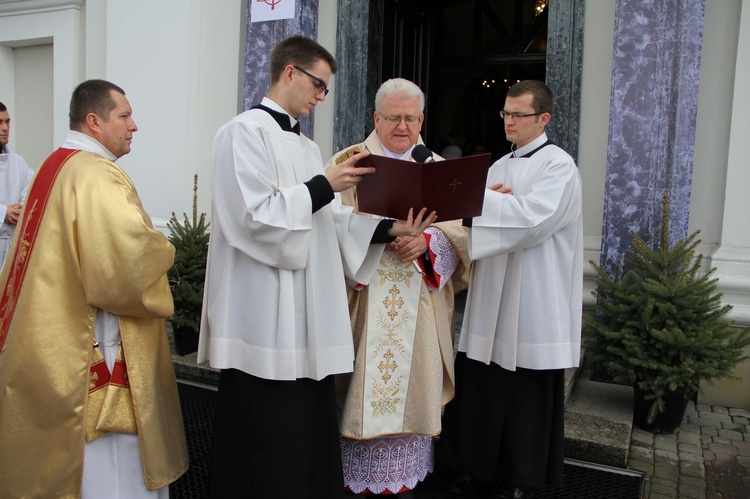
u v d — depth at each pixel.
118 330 2.20
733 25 3.88
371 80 5.08
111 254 2.05
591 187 4.30
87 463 2.14
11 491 2.10
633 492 2.98
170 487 2.96
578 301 2.77
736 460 3.32
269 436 2.21
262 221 2.06
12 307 2.14
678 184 3.87
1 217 4.00
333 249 2.33
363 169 2.16
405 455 2.69
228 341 2.27
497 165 2.87
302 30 4.89
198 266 4.43
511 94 2.73
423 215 2.24
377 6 5.14
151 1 5.34
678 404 3.54
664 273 3.54
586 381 4.10
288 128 2.31
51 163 2.19
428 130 6.79
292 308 2.20
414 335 2.64
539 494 2.95
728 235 3.90
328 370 2.27
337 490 2.34
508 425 2.71
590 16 4.24
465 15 7.17
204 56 5.33
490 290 2.73
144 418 2.20
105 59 5.77
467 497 2.90
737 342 3.44
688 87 3.81
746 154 3.82
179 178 5.32
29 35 6.18
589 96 4.27
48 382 2.06
